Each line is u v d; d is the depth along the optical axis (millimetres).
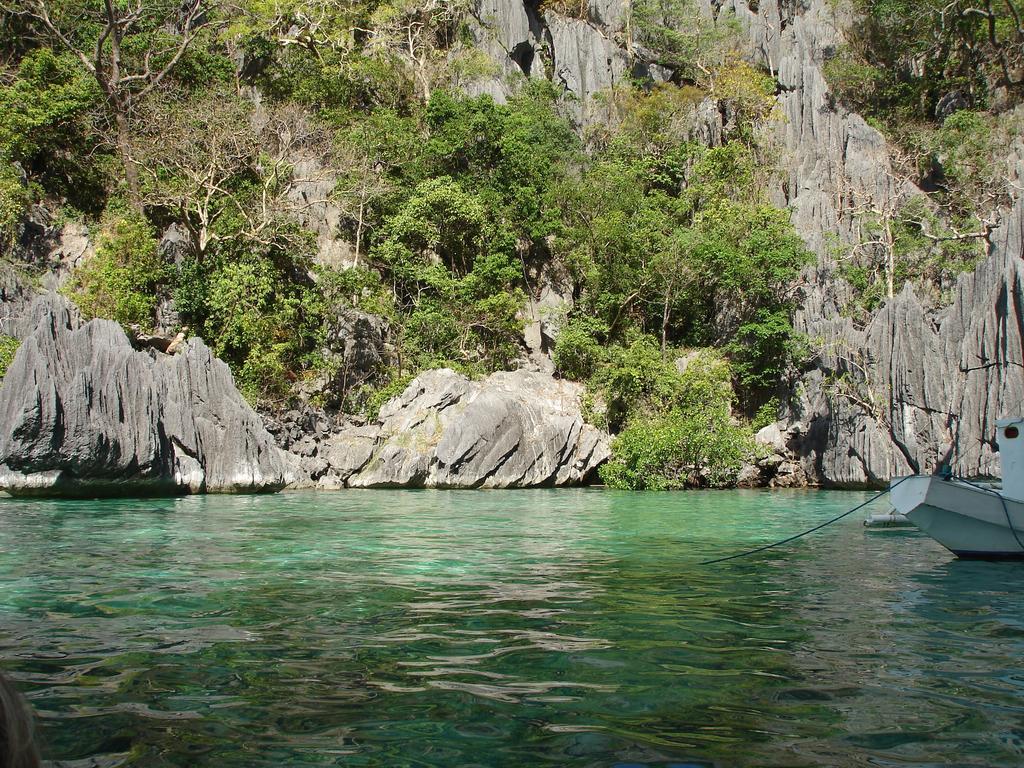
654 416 33125
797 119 47250
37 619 7488
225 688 5363
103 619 7496
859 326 36000
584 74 56500
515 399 31297
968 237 38250
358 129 42844
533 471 30500
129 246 33250
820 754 4242
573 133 50250
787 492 28625
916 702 5129
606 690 5359
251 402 30281
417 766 4070
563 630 7109
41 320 20828
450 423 29953
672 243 39625
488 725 4672
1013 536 11531
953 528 11766
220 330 33062
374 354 36188
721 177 44844
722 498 25344
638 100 52094
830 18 54406
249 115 41125
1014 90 47750
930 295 36812
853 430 31281
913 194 41219
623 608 8125
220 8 46562
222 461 24500
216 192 38500
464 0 54062
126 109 38875
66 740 4402
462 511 19766
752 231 38562
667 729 4621
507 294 37719
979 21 49375
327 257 40031
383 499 23625
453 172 43562
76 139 38969
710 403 33312
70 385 20422
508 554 12273
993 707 5035
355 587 9281
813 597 8820
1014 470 12000
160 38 41625
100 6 42375
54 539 13383
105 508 18812
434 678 5617
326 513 18734
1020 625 7426
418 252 40469
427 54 51781
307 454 29359
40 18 40812
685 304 41219
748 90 50000
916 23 49844
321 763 4109
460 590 9141
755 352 36438
